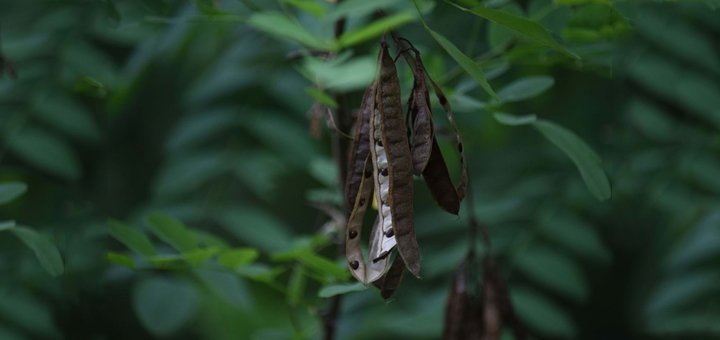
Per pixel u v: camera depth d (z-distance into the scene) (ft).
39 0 4.44
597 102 4.58
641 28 4.22
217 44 4.63
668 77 4.25
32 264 4.43
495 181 4.54
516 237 4.23
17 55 4.31
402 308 4.25
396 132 3.03
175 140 4.29
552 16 3.50
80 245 4.63
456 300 3.63
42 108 4.27
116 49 4.46
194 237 3.49
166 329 3.66
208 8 3.48
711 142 4.36
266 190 4.28
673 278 4.32
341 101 3.64
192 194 4.38
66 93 4.31
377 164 3.05
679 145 4.39
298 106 4.28
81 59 4.32
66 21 4.35
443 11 4.22
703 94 4.22
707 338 4.42
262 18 3.48
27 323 4.34
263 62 4.34
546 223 4.25
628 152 4.44
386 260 3.05
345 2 3.48
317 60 3.60
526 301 4.15
